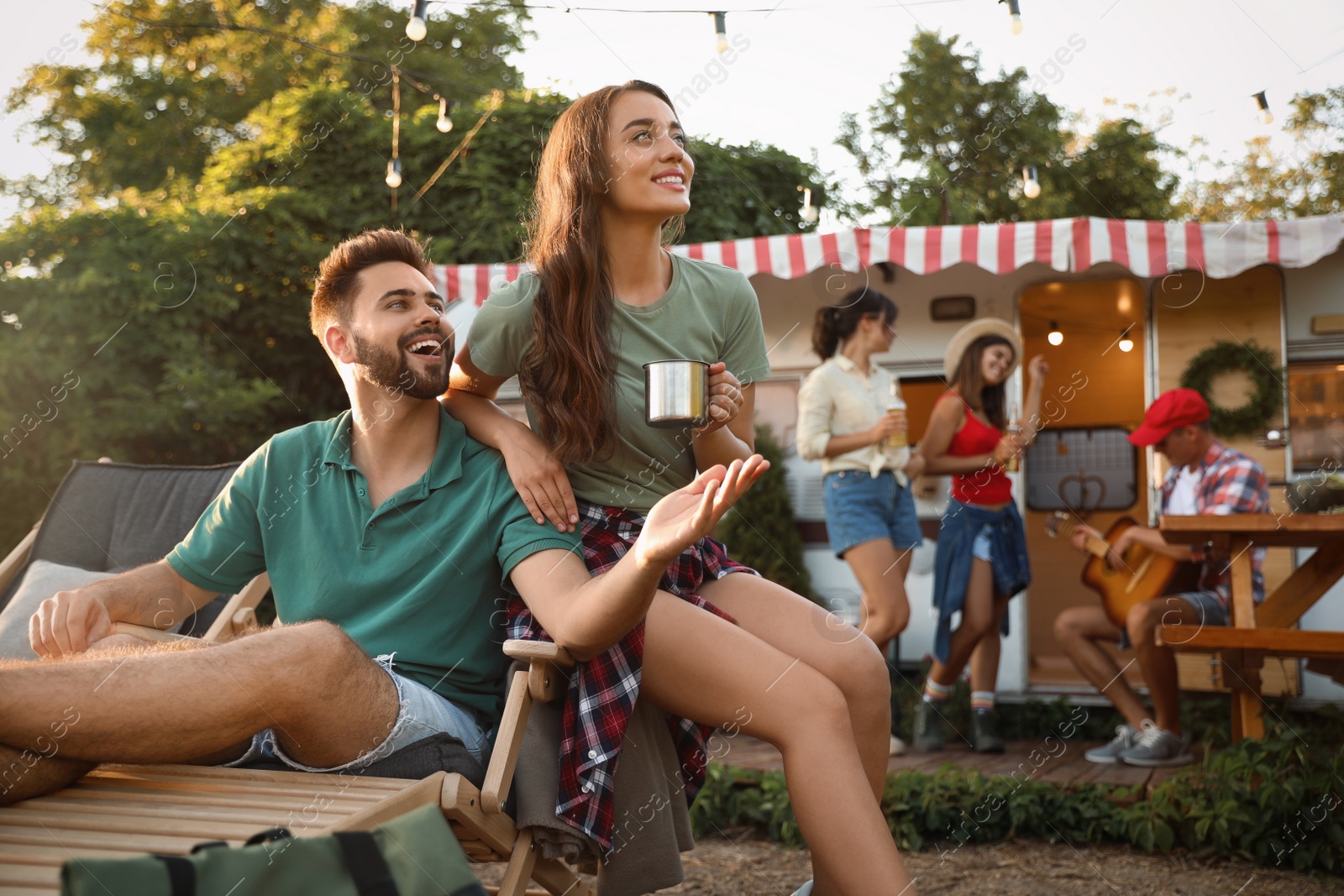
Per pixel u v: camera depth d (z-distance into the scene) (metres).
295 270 8.46
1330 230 5.25
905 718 5.71
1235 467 4.73
